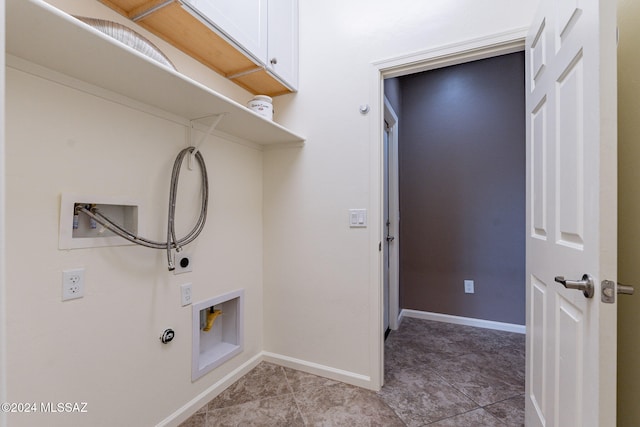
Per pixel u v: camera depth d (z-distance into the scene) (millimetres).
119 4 1218
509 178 2672
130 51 914
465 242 2832
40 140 984
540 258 1183
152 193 1352
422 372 1947
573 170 880
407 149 3053
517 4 1454
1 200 554
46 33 812
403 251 3066
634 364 944
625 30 1016
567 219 922
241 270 1904
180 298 1490
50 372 1009
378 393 1707
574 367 875
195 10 1244
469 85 2812
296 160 1981
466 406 1589
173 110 1409
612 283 719
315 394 1695
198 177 1590
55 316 1022
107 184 1176
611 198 723
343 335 1833
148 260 1341
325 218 1892
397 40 1712
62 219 1037
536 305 1237
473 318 2801
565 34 934
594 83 747
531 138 1302
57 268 1028
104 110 1167
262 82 1863
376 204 1757
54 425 1017
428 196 2971
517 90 2641
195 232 1496
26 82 952
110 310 1188
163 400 1395
